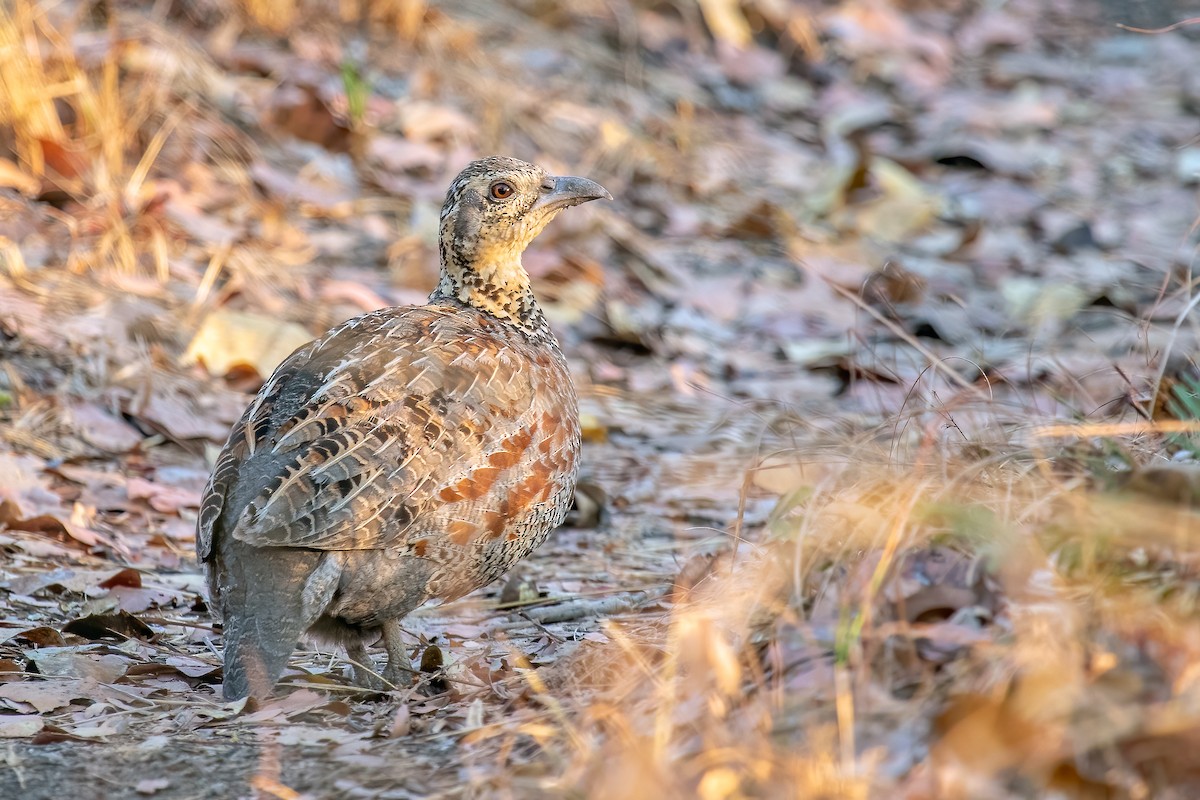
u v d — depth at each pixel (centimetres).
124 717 739
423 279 1509
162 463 1161
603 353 1481
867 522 691
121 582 938
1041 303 1560
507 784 618
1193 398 812
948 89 2458
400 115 1847
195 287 1405
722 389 1413
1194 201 1995
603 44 2259
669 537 1086
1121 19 2858
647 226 1797
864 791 553
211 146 1642
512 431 821
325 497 751
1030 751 557
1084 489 708
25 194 1476
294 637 745
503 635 880
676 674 683
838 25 2502
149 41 1739
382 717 747
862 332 1520
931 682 608
